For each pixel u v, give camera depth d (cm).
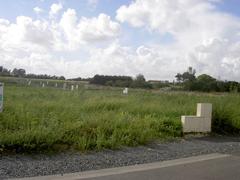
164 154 1038
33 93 2498
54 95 2352
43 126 1099
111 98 2206
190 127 1420
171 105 1931
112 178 766
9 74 10206
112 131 1217
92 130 1185
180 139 1306
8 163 841
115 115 1442
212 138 1381
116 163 905
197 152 1090
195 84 5559
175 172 838
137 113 1642
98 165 877
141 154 1022
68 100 1986
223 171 860
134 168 864
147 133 1233
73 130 1155
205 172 846
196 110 1630
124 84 7738
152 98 2448
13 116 1221
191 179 780
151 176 793
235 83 2958
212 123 1533
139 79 7544
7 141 948
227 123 1562
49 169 816
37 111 1383
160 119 1450
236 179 793
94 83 8369
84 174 793
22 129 1064
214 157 1029
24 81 5950
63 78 11281
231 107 1758
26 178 744
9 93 2317
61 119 1296
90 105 1750
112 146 1073
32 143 975
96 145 1064
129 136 1163
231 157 1036
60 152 984
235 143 1292
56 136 1036
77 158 934
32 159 896
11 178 738
